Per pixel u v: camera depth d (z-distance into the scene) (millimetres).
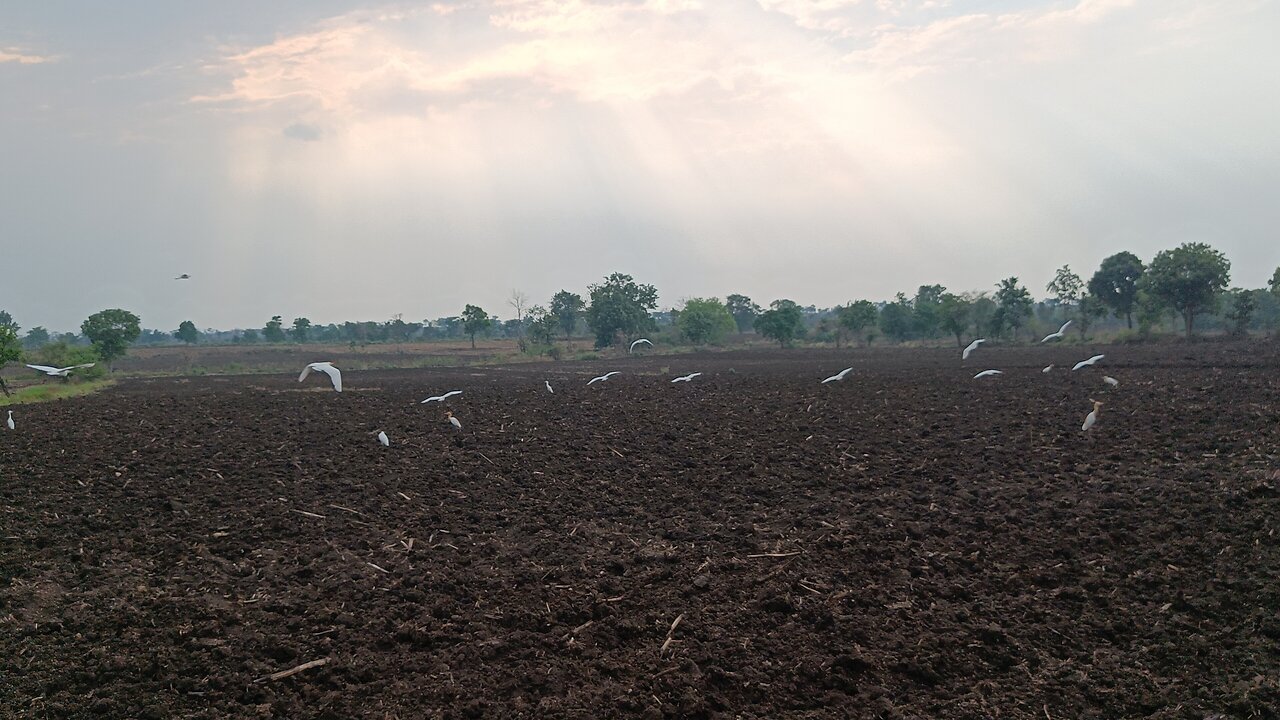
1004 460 15516
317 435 20328
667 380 37812
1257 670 7793
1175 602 9211
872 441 17891
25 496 13914
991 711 7391
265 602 9711
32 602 9422
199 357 90938
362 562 11039
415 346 112500
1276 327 55375
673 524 12641
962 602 9617
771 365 49156
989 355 50125
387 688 7766
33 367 15430
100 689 7629
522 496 14227
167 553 11266
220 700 7566
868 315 74875
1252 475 12844
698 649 8461
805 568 10578
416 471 16062
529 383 38875
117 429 21891
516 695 7633
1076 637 8711
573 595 9875
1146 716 7254
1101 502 12430
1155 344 51531
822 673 7969
